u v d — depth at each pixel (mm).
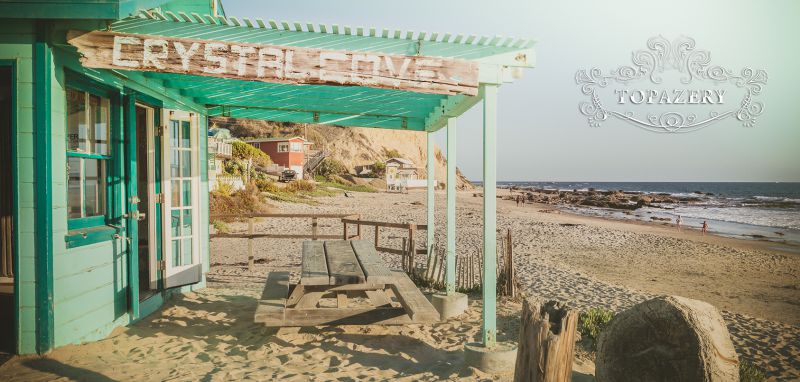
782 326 6680
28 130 3896
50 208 3939
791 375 4797
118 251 4980
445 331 5348
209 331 5148
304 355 4461
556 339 2715
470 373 4051
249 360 4301
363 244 6730
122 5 3727
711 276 12266
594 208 47844
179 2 5004
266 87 5918
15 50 3891
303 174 49906
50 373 3730
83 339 4398
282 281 5680
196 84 5805
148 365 4070
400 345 4828
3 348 4055
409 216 27906
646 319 3033
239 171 30266
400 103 6418
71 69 4168
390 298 6113
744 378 4379
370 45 4168
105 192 4855
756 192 101875
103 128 4832
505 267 7242
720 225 32625
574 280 9578
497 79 4250
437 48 4207
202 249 7250
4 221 5473
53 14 3727
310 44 4117
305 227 17906
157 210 5977
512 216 32281
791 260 16219
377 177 66938
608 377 3191
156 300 5898
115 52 3869
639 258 14953
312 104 6723
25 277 3936
